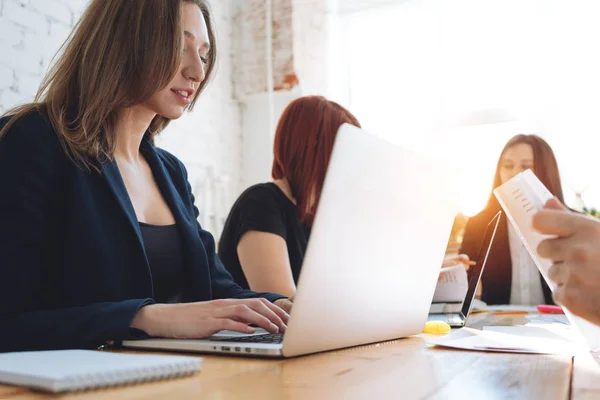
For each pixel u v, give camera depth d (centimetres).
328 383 59
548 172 272
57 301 111
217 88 366
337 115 198
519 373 65
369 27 385
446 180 103
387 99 377
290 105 200
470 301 144
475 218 167
